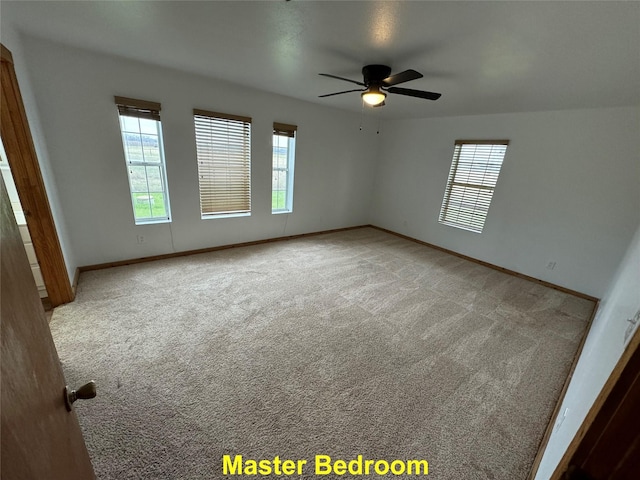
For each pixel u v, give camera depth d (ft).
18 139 6.75
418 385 6.25
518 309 9.89
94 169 9.62
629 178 9.88
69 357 6.34
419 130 16.24
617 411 1.23
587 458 1.35
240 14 5.75
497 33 5.70
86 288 9.25
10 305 1.73
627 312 3.57
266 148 13.46
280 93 12.78
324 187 16.78
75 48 8.38
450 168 15.10
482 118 13.43
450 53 6.84
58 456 2.12
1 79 6.30
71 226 9.68
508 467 4.68
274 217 15.10
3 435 1.36
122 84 9.36
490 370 6.86
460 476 4.52
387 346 7.48
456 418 5.51
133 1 5.49
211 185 12.42
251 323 8.04
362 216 19.84
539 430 5.36
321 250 14.61
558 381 6.63
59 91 8.46
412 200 17.28
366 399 5.79
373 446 4.87
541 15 4.91
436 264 13.78
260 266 12.01
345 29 6.07
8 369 1.53
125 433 4.75
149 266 11.21
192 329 7.59
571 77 7.50
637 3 4.28
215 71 9.96
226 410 5.31
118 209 10.46
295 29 6.25
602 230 10.59
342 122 16.12
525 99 10.05
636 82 7.32
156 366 6.24
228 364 6.45
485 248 14.12
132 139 10.28
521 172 12.44
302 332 7.80
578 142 10.77
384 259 13.99
